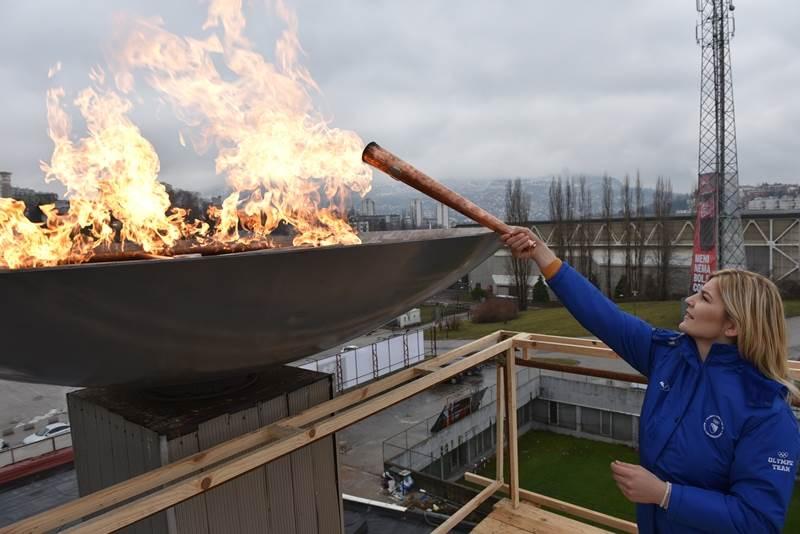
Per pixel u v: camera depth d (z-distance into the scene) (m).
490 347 1.98
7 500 6.18
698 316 1.07
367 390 1.52
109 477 1.46
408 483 9.81
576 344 2.01
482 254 1.46
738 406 0.97
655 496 0.97
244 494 1.41
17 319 0.78
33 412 13.20
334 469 1.66
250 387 1.53
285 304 0.96
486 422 13.12
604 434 13.24
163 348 0.97
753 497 0.91
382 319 1.34
